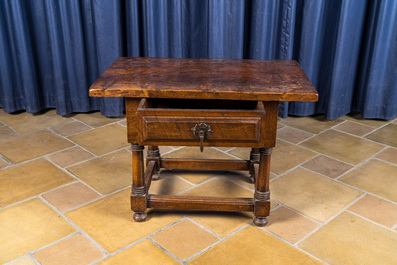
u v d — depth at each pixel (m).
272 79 1.85
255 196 1.89
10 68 3.11
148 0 2.87
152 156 2.30
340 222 1.96
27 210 2.02
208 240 1.83
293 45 3.15
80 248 1.76
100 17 2.93
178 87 1.71
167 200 1.93
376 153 2.68
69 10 2.95
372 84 3.10
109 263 1.68
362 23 3.05
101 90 1.68
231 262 1.69
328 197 2.17
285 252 1.75
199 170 2.45
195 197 1.94
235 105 2.06
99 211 2.02
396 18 2.92
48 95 3.26
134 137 1.80
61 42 3.03
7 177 2.31
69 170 2.41
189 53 3.16
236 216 2.00
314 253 1.75
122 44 3.09
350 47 3.03
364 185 2.29
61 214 1.99
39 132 2.92
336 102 3.11
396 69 3.03
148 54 3.04
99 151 2.66
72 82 3.14
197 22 3.06
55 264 1.67
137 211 1.92
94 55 3.13
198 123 1.69
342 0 2.85
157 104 2.06
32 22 3.03
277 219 1.98
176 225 1.93
